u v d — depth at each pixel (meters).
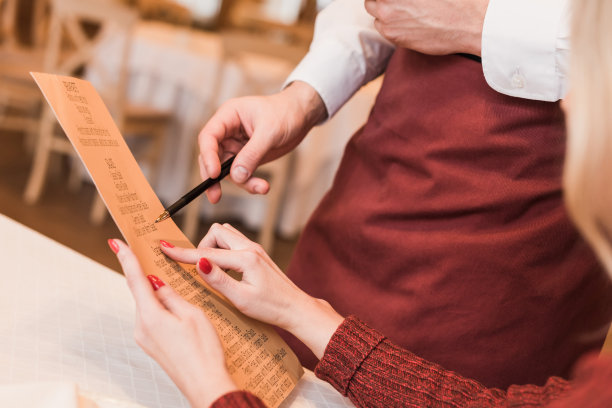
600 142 0.45
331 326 0.71
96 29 3.76
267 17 4.98
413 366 0.69
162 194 3.33
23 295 0.76
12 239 0.89
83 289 0.82
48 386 0.52
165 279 0.65
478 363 0.90
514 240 0.86
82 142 0.65
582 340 0.95
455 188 0.88
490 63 0.82
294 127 0.93
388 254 0.93
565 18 0.76
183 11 4.48
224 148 0.92
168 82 3.22
